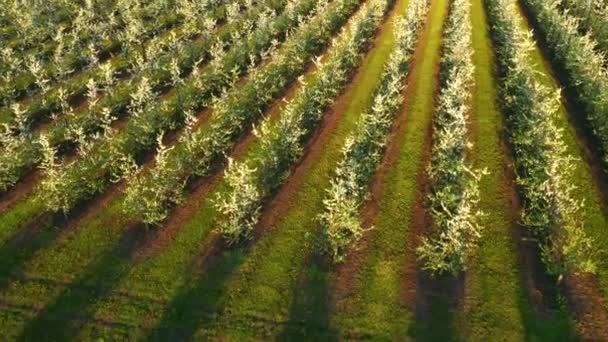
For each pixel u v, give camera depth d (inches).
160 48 2177.7
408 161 1592.0
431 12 2512.3
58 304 1221.7
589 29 2190.0
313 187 1510.8
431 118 1769.2
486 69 2038.6
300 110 1706.4
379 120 1590.8
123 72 2111.2
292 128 1610.5
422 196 1471.5
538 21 2315.5
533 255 1293.1
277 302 1211.2
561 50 2022.6
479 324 1155.9
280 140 1585.9
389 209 1435.8
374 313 1182.3
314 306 1199.6
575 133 1678.2
